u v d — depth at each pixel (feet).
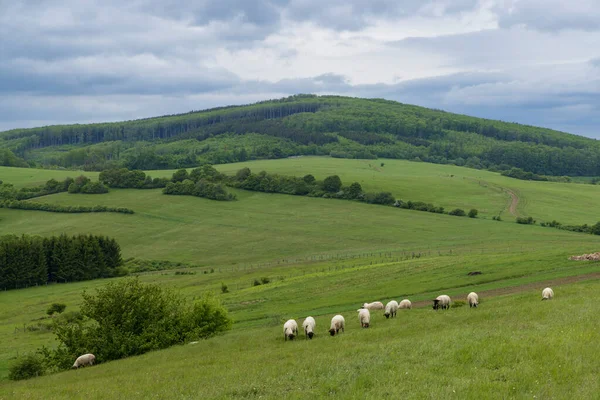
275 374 78.69
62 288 419.74
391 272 292.40
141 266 484.74
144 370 111.04
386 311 146.72
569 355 67.56
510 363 66.80
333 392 62.85
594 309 100.48
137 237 577.02
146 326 157.17
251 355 107.34
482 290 200.75
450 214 624.59
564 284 186.70
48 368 156.15
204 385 79.10
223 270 440.04
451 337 84.99
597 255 244.22
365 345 95.04
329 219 617.21
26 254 433.89
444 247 453.58
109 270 463.42
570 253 270.87
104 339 150.71
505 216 602.85
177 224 617.21
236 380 78.33
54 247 457.68
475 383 59.36
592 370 62.28
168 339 154.20
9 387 121.49
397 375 65.46
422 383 61.46
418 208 650.02
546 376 60.64
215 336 158.81
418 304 188.03
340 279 295.28
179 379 89.10
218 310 169.37
